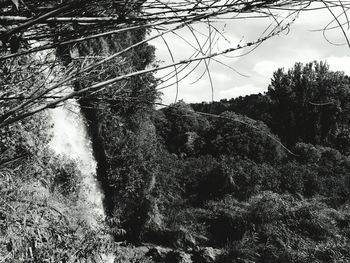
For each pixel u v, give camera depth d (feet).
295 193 56.59
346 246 41.14
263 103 119.55
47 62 4.35
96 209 38.93
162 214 47.65
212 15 3.33
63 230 11.79
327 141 83.25
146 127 43.55
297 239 42.88
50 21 3.29
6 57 3.39
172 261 37.37
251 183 55.36
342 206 53.06
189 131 77.46
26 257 9.34
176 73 3.71
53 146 34.19
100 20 3.41
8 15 3.36
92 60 4.23
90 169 39.40
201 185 56.49
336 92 83.41
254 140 66.54
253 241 42.27
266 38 3.45
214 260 38.47
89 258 14.15
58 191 25.32
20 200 10.04
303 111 84.17
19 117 3.20
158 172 48.55
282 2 3.25
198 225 46.73
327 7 3.25
